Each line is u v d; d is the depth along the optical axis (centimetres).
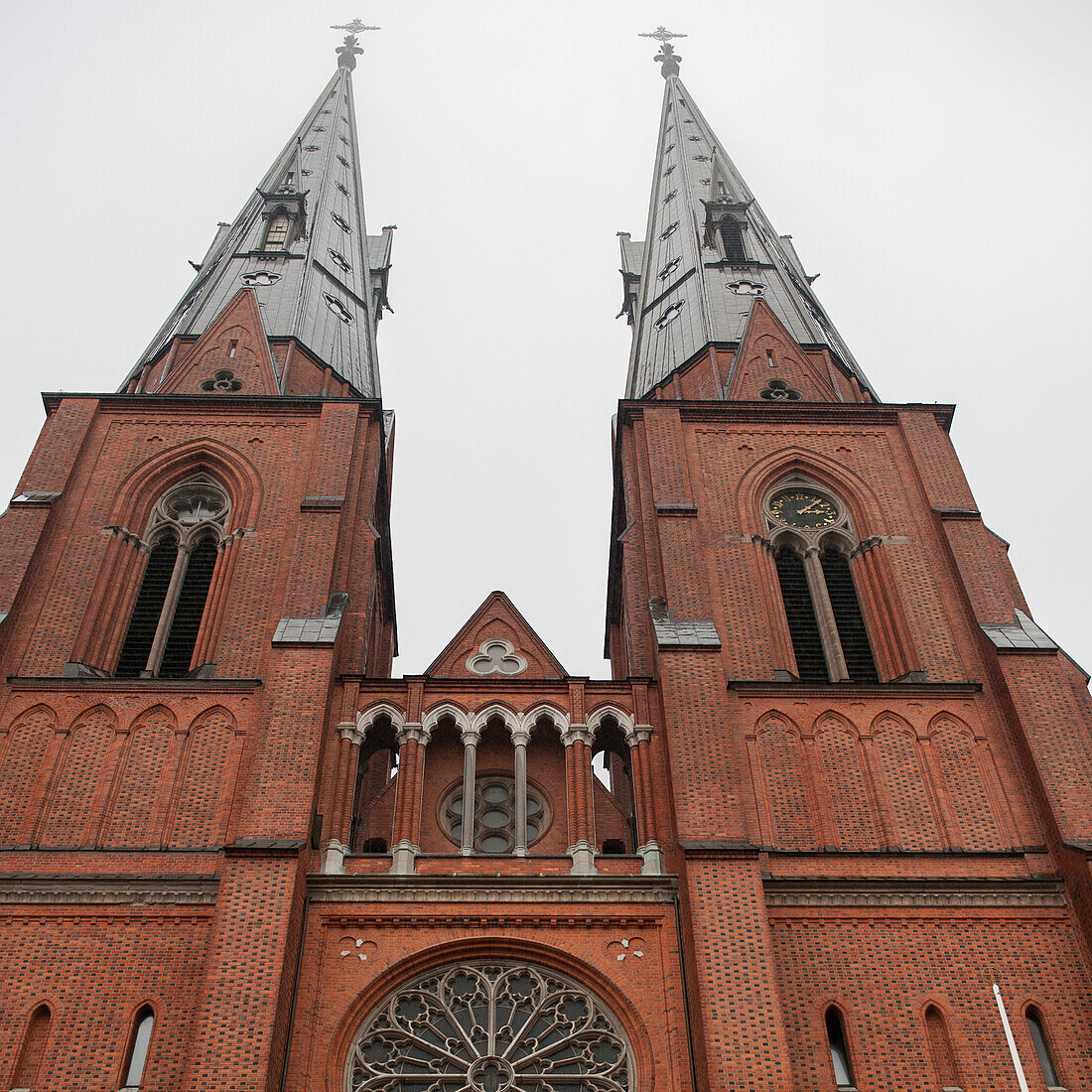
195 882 2914
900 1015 2759
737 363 4772
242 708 3325
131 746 3244
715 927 2747
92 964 2778
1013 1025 2748
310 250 5600
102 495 4022
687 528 3859
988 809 3166
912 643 3600
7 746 3222
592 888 2986
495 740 3419
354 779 3219
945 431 4438
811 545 4009
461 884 2983
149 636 3731
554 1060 2738
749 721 3350
